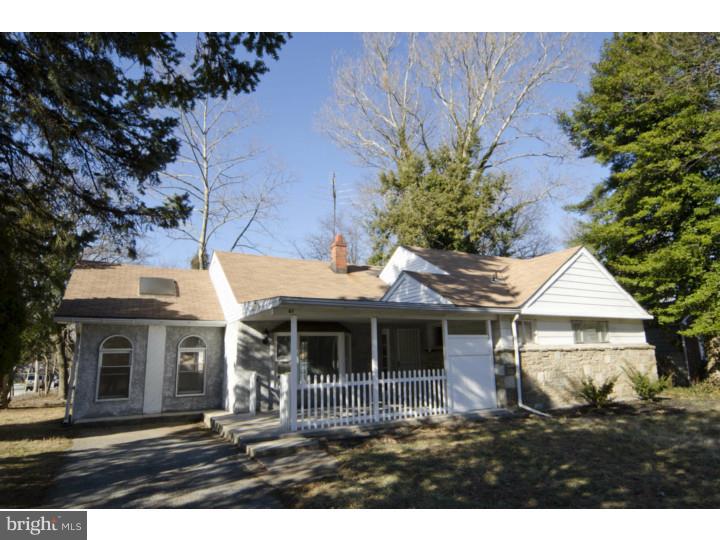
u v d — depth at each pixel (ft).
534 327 45.55
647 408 42.55
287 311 33.50
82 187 25.95
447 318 40.27
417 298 46.73
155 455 28.40
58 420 47.03
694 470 21.38
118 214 26.30
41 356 79.82
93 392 44.19
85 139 23.99
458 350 39.65
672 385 59.72
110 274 55.62
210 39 23.71
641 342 54.70
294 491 19.95
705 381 60.75
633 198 61.82
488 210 80.43
